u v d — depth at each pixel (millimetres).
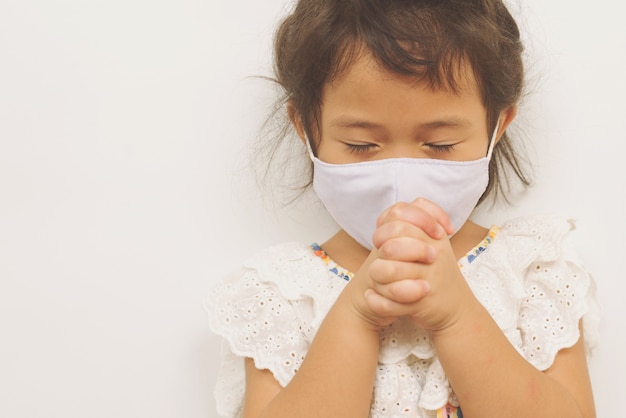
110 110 1014
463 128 834
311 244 1007
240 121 1019
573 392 870
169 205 1025
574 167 1016
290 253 945
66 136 1014
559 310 883
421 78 797
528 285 900
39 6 999
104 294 1027
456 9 828
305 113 888
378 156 849
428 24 807
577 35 1001
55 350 1025
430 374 855
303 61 861
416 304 788
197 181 1025
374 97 809
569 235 945
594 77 1005
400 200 846
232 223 1030
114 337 1028
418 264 785
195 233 1028
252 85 1012
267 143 1021
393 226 788
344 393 808
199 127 1020
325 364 814
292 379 837
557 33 1001
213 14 1006
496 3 893
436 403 838
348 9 826
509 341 841
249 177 1026
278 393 855
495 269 903
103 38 1005
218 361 1028
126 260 1026
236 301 915
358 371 811
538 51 1003
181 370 1030
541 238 907
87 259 1024
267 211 1030
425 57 793
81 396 1027
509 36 906
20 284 1021
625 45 999
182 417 1030
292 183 1026
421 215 792
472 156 856
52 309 1024
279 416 818
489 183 1005
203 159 1023
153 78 1013
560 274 892
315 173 905
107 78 1010
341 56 816
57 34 1002
